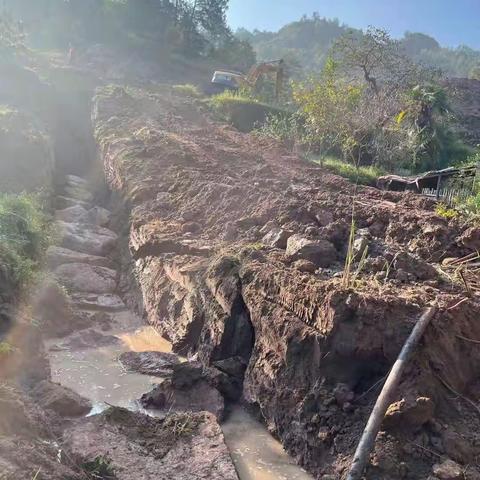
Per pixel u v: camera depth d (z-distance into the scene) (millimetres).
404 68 30141
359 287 7371
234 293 8930
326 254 8844
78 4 63031
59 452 6105
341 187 13562
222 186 13359
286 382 7355
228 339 8844
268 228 10570
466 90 48375
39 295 10805
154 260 12156
